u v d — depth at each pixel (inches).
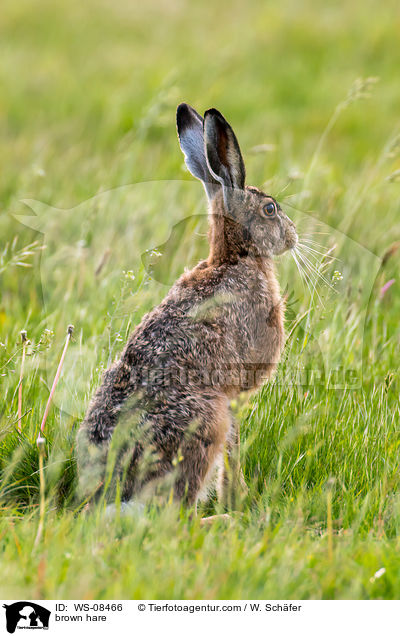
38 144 981.2
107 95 1226.0
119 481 335.0
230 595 274.2
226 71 1354.6
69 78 1349.7
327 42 1520.7
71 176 822.5
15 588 270.4
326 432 398.6
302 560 289.0
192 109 414.0
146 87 1206.9
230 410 371.9
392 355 499.2
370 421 413.4
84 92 1259.8
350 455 386.9
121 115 1067.9
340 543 308.3
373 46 1494.8
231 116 1135.0
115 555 292.2
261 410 405.7
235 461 374.3
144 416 338.0
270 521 334.0
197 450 344.2
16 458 357.4
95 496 341.1
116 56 1497.3
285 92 1264.8
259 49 1492.4
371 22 1620.3
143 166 806.5
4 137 1061.8
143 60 1457.9
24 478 365.1
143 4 1929.1
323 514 346.9
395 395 450.0
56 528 309.0
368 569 290.2
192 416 343.0
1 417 393.4
